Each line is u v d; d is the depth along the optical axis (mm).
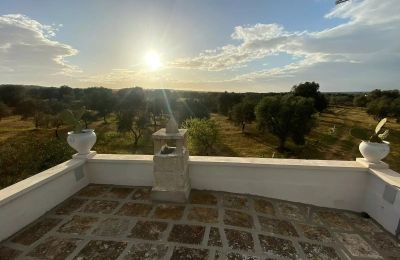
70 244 2443
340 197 3297
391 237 2666
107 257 2248
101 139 28125
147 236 2574
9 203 2539
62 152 6336
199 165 3617
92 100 39750
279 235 2643
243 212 3109
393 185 2686
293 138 26656
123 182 3896
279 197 3475
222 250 2355
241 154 23703
